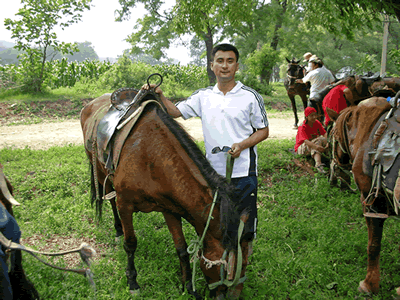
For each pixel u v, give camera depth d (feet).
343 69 105.81
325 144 20.51
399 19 21.45
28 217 14.89
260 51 71.46
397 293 10.38
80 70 62.75
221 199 7.78
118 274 11.18
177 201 8.62
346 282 10.94
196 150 8.66
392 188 9.46
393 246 13.28
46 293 9.75
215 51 9.27
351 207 16.80
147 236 13.58
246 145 9.09
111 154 10.22
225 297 8.41
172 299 10.01
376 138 10.16
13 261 8.02
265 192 18.65
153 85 10.22
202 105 9.82
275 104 55.36
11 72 52.29
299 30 71.26
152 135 9.12
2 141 28.89
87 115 13.70
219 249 7.81
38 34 48.67
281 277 11.09
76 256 12.37
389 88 11.92
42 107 42.75
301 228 14.40
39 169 20.42
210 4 29.91
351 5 23.25
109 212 15.80
